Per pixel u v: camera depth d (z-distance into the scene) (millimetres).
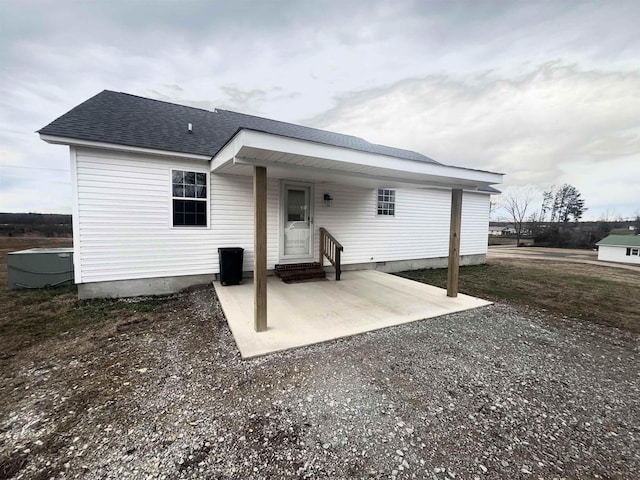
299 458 1746
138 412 2186
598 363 3125
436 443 1889
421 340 3654
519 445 1883
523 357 3238
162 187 5789
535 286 7270
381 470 1660
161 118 6965
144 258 5727
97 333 3834
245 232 6730
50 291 6059
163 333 3826
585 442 1923
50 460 1718
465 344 3561
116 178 5379
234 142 3443
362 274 7812
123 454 1765
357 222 8359
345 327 3916
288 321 4086
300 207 7414
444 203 10320
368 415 2164
